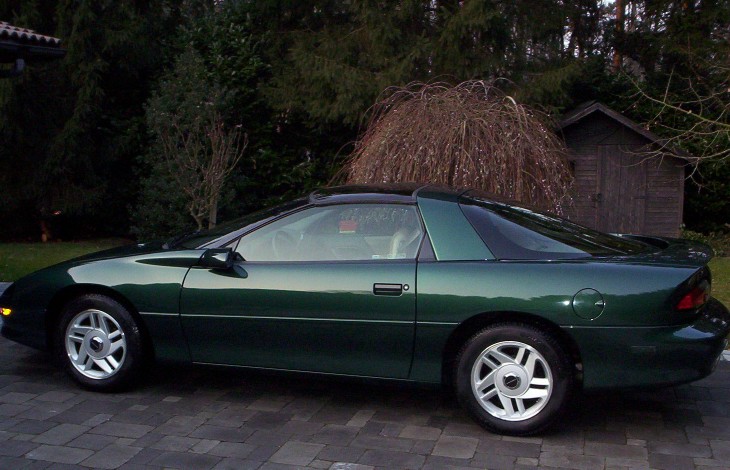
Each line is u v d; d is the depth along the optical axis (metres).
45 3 12.68
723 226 14.20
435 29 12.14
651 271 4.25
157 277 4.93
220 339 4.83
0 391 5.19
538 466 4.01
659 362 4.18
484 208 4.76
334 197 4.95
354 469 3.97
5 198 12.63
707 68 13.75
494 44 11.75
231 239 4.97
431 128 7.35
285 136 13.70
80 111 12.21
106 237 14.37
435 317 4.41
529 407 4.39
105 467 3.98
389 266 4.55
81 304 5.09
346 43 12.15
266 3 12.91
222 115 12.38
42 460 4.06
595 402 5.07
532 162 7.49
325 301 4.58
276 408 4.91
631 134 13.23
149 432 4.48
